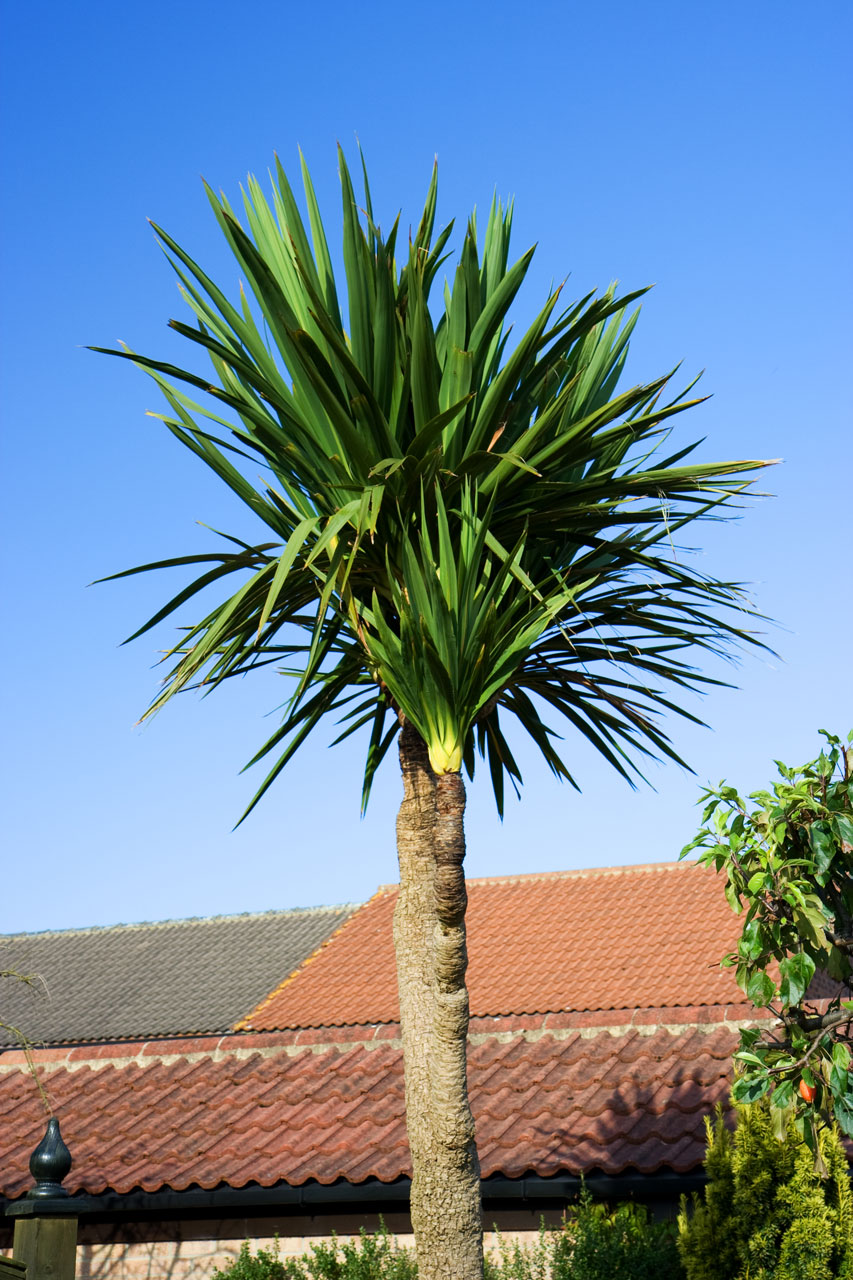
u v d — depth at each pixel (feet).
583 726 22.43
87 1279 30.78
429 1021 18.92
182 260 20.02
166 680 17.87
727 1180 22.34
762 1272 21.40
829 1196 21.91
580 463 20.94
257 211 20.98
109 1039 64.95
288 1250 29.37
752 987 18.52
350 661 21.68
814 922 17.89
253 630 19.97
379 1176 28.07
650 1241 24.58
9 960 79.61
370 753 22.68
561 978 50.67
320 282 20.10
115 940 80.33
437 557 19.77
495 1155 28.14
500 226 22.30
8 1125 35.53
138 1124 33.88
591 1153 27.37
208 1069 36.37
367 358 19.38
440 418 17.98
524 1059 32.65
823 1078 18.13
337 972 59.36
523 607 20.56
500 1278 25.70
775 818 18.62
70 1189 30.68
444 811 18.74
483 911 60.70
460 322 20.18
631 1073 30.71
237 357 19.25
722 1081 29.40
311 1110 32.58
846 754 19.21
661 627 21.29
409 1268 26.27
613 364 22.81
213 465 21.21
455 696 18.74
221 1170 30.09
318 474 20.03
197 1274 29.91
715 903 55.11
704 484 19.76
